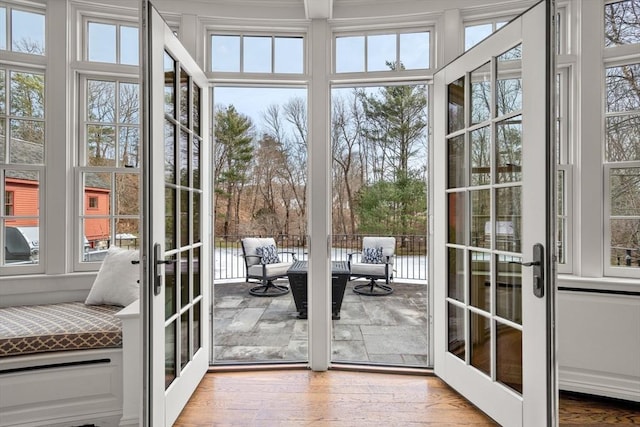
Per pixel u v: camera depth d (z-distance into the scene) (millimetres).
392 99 8156
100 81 2502
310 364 2557
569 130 2359
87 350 1826
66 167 2348
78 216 2426
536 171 1672
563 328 2195
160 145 1753
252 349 3295
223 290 5945
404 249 8180
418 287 6301
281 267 5559
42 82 2375
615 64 2229
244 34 2627
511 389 1852
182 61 2062
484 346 2039
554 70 1577
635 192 2176
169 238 1958
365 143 8305
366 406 2088
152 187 1667
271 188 8297
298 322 4141
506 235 1918
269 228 8312
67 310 2137
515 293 1864
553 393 1578
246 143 8227
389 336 3676
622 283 2053
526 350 1728
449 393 2244
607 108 2254
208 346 2512
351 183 8359
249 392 2246
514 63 1853
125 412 1826
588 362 2141
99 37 2473
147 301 1629
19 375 1734
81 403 1825
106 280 2238
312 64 2539
